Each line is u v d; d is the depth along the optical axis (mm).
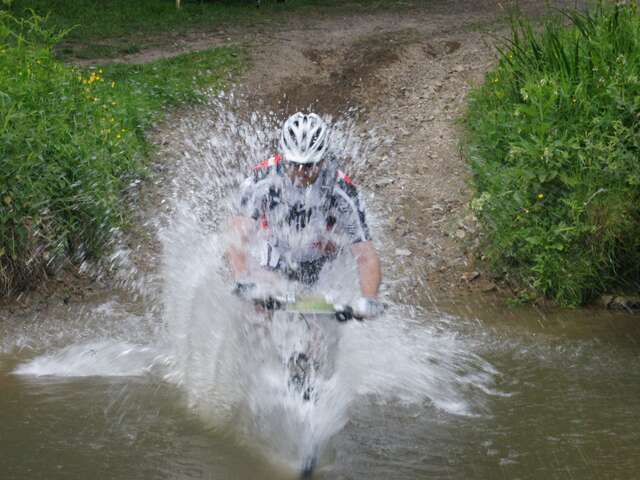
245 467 4449
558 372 5883
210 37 15508
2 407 5148
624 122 7547
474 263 7754
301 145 4500
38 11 16766
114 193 8266
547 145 7480
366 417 5105
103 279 7367
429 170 9492
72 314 6805
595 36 8836
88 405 5203
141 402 5254
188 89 11500
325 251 4723
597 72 8062
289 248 4684
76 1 18203
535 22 14930
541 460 4559
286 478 4348
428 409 5242
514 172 7516
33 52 9516
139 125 9992
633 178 7133
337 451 4660
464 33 15148
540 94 7832
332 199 4648
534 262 7430
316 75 12750
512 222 7453
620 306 7133
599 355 6203
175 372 5738
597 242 7164
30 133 7621
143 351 6148
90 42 14773
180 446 4680
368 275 4637
